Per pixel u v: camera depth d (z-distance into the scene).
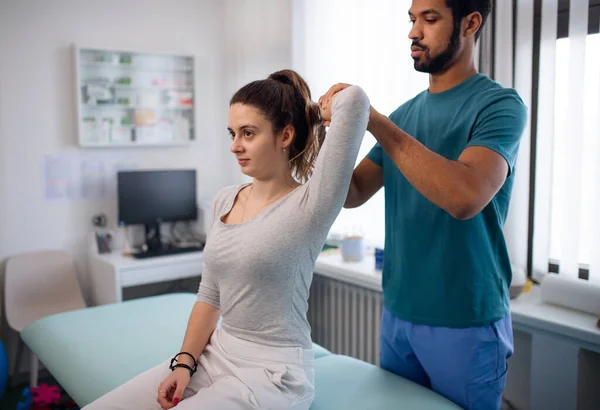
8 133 3.20
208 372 1.28
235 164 3.90
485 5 1.25
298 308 1.22
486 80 1.28
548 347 1.91
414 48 1.29
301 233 1.14
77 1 3.35
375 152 1.50
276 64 3.43
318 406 1.42
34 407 2.19
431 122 1.32
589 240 2.03
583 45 1.93
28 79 3.24
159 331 2.13
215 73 3.91
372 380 1.54
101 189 3.52
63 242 3.43
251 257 1.15
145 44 3.61
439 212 1.29
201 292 1.38
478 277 1.28
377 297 2.66
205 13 3.83
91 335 2.11
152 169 3.66
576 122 1.98
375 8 2.67
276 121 1.19
